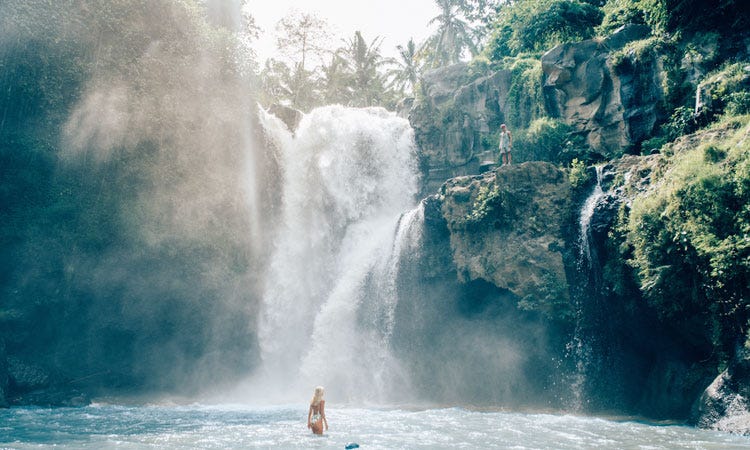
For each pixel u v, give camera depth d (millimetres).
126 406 21203
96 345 24281
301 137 32875
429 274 24922
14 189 22375
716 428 13766
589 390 20172
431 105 33781
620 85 24547
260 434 13008
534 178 22016
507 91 31031
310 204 31766
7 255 22000
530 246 21297
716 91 19594
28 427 14211
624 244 18469
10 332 21766
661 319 17328
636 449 10578
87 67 23969
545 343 22031
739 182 14750
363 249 30156
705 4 23109
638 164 19625
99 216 23703
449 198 23766
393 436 12664
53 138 23125
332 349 27922
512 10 37438
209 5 39750
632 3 27672
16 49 22203
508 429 14078
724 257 14445
